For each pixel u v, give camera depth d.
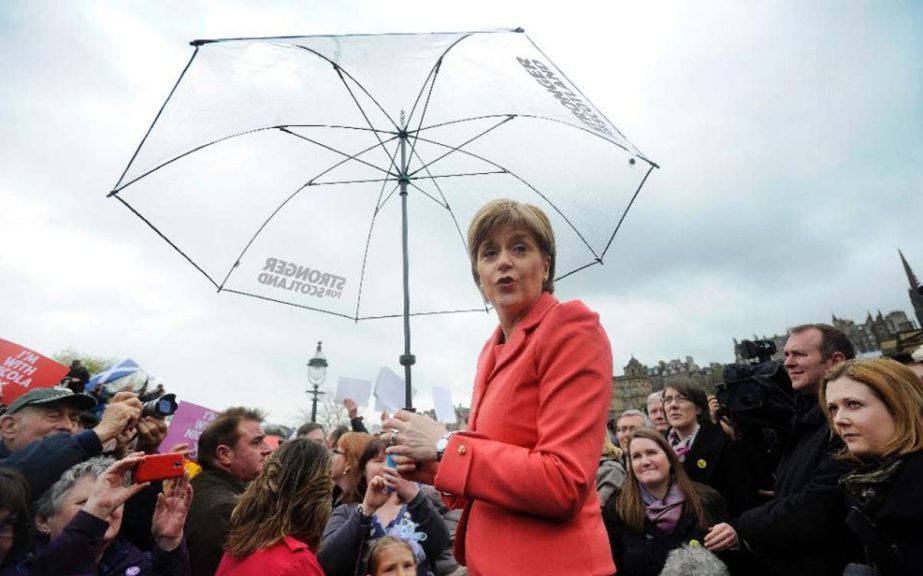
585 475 0.99
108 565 2.32
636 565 2.92
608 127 3.02
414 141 3.47
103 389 3.73
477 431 1.23
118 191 2.72
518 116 3.19
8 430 2.63
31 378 3.38
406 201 3.31
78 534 1.93
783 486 2.84
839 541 2.46
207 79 2.86
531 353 1.17
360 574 2.82
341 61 3.05
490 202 1.41
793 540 2.48
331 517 3.29
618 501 3.13
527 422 1.14
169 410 3.01
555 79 3.23
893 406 1.86
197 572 2.73
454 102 3.21
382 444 3.36
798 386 3.09
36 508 2.12
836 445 2.53
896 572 1.73
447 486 1.05
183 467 2.25
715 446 3.56
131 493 2.10
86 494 2.15
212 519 2.84
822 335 3.09
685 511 2.94
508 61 3.28
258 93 2.94
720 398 3.59
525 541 1.04
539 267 1.32
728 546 2.69
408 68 3.23
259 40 3.13
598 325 1.19
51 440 2.36
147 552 2.53
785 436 3.42
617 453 4.38
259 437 3.29
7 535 1.93
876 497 1.81
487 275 1.31
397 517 3.26
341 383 4.49
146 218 2.84
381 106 3.27
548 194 3.15
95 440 2.44
